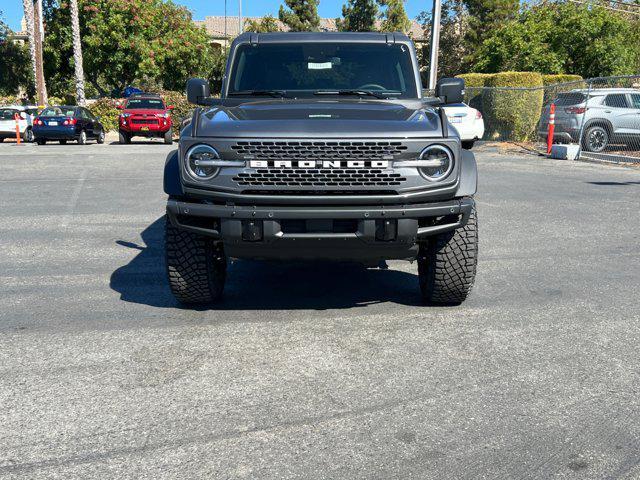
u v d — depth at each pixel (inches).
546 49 1138.0
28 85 1754.4
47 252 272.2
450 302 197.2
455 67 1790.1
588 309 195.2
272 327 178.5
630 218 349.4
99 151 804.0
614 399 133.6
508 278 230.5
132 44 1493.6
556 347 163.5
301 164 165.3
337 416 126.0
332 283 225.3
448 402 132.0
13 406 130.6
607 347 163.6
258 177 166.4
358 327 178.4
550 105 713.6
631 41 1169.4
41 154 749.9
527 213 363.3
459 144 171.2
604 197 422.3
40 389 138.4
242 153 166.4
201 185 168.7
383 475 105.6
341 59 227.3
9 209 377.1
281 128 167.5
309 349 161.6
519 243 288.4
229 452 112.8
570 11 1127.6
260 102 208.2
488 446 114.8
